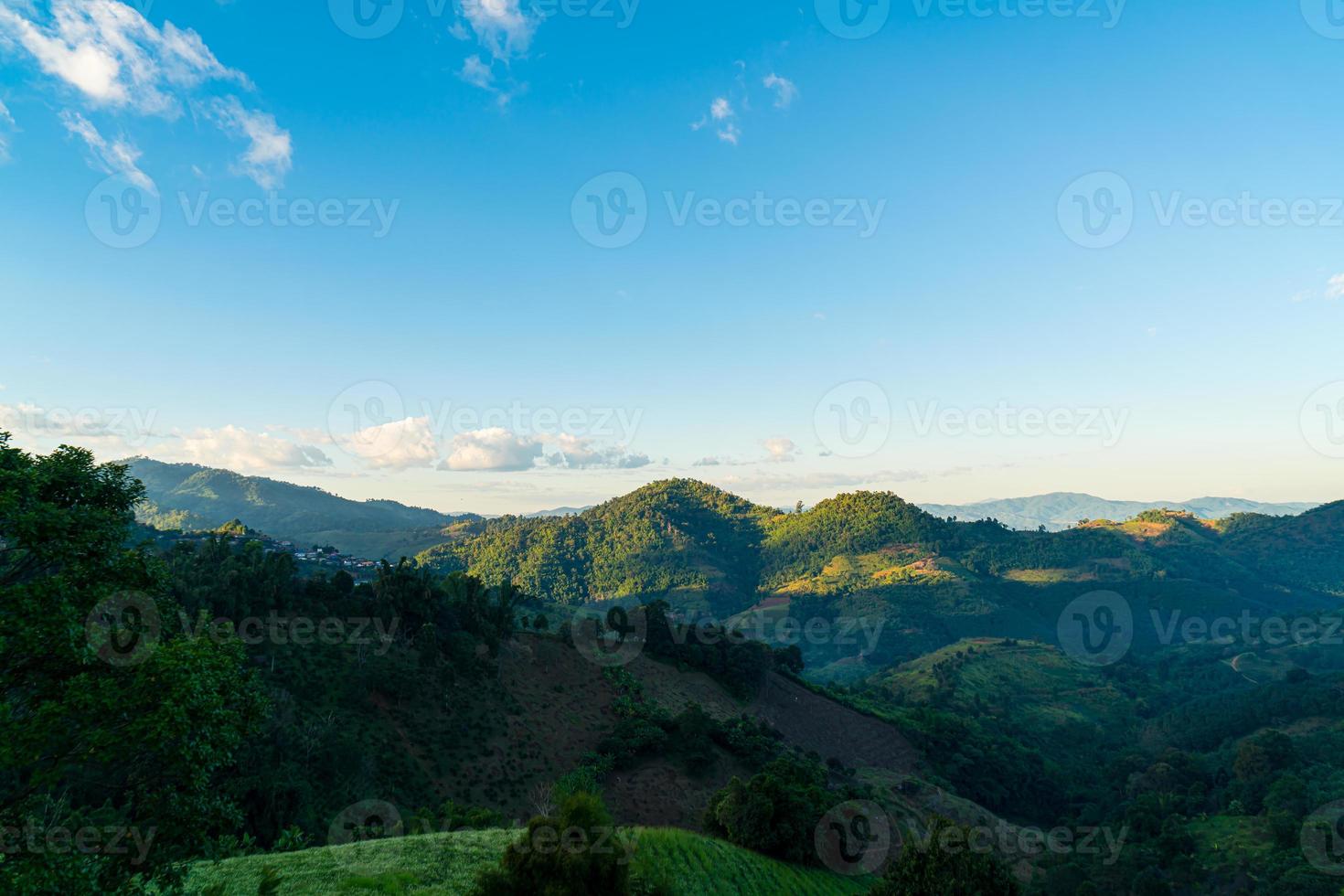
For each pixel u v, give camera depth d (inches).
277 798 1977.1
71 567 585.6
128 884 598.2
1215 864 3639.3
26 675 567.2
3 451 601.3
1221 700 6850.4
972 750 5191.9
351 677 2992.1
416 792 2544.3
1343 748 4987.7
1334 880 3046.3
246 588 3206.2
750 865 1978.3
